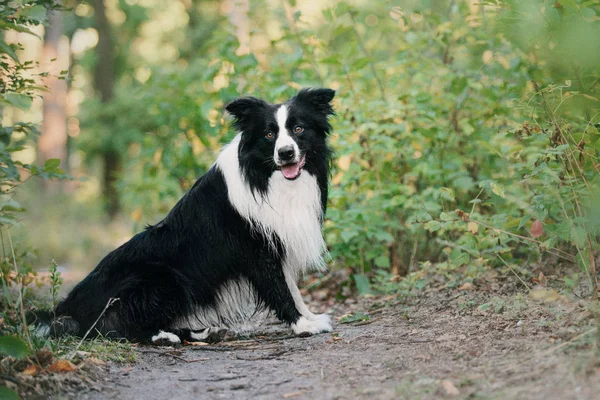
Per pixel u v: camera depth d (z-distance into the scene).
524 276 5.53
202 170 8.42
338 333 4.97
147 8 26.64
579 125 4.77
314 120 5.18
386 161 7.06
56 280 4.73
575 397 2.72
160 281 5.04
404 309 5.57
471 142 7.13
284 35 7.33
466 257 5.05
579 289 4.83
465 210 7.11
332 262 7.47
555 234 4.43
